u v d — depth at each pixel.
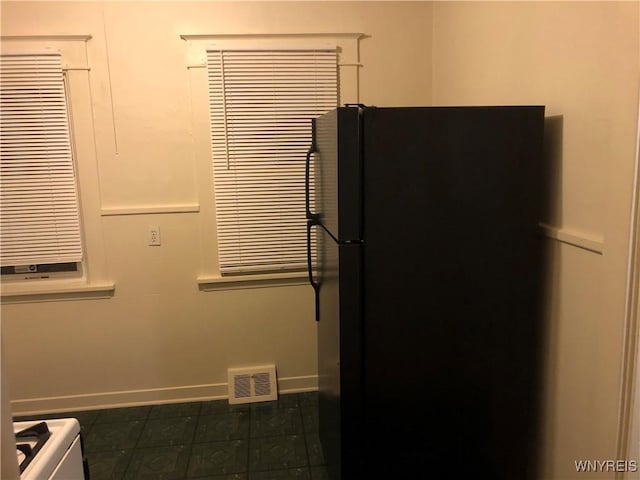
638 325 1.36
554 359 1.78
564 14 1.63
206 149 2.79
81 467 1.21
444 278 1.70
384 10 2.83
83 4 2.62
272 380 2.99
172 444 2.54
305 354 3.04
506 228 1.70
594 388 1.54
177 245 2.86
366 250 1.65
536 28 1.80
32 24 2.60
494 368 1.78
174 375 2.97
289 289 2.97
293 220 2.90
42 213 2.73
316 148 2.17
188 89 2.74
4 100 2.62
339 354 1.72
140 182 2.79
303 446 2.50
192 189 2.82
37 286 2.80
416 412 1.77
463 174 1.66
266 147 2.82
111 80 2.69
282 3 2.75
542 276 1.83
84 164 2.74
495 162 1.66
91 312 2.86
